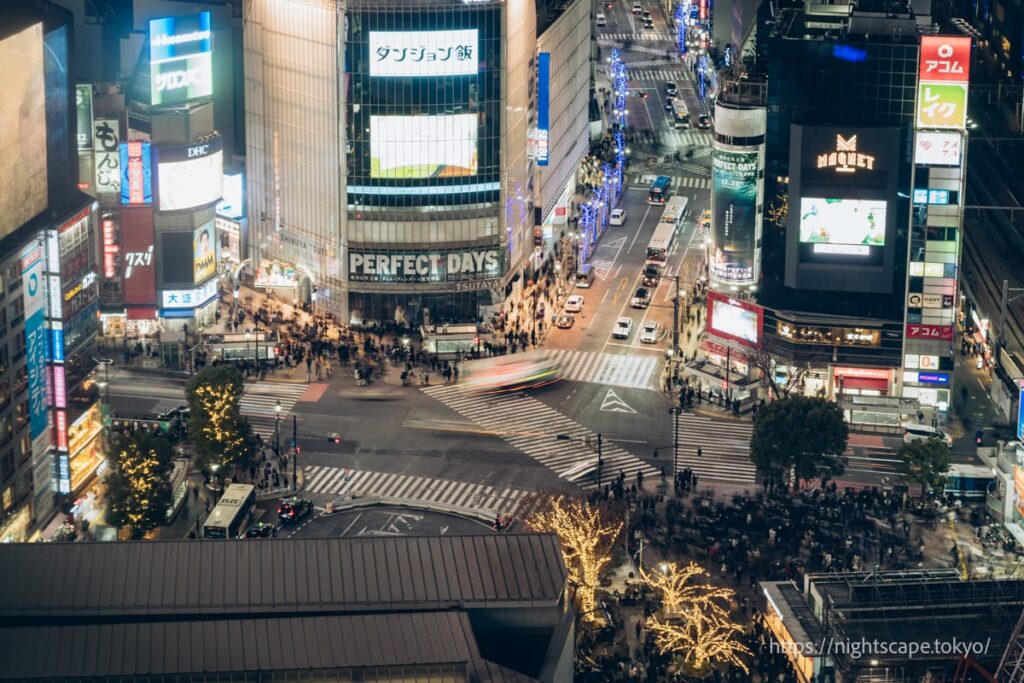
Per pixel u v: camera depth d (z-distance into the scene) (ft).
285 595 636.48
